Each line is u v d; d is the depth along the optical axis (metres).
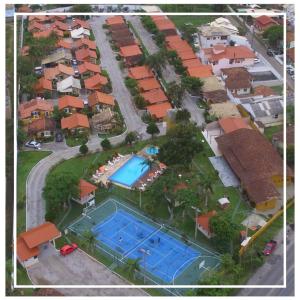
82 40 172.00
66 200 99.25
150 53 170.25
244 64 158.25
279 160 107.75
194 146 108.00
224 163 112.25
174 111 125.56
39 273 85.69
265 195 97.94
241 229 91.44
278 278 83.69
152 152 116.06
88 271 86.12
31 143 119.50
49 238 88.69
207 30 172.62
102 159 115.06
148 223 96.19
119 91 146.12
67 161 114.50
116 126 126.50
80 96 145.12
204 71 150.12
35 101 134.25
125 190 104.88
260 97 139.62
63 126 124.31
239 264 84.12
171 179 96.69
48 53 167.75
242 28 186.12
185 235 92.94
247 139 111.50
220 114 128.50
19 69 149.62
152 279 84.31
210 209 97.94
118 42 172.88
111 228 95.19
